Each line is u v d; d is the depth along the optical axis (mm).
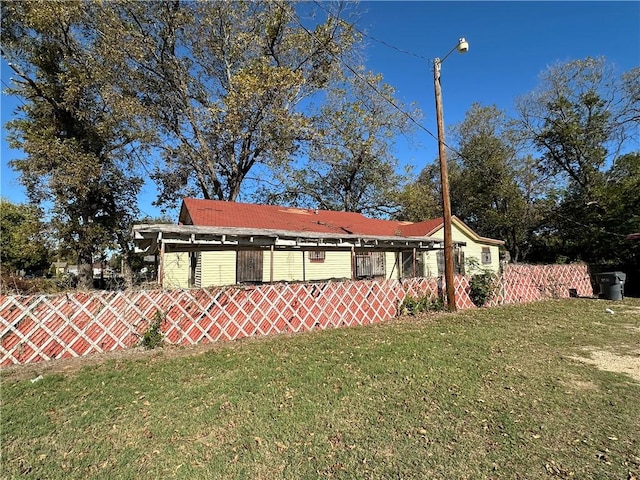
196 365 5312
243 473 2705
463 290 11273
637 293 14984
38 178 16969
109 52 15562
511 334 7270
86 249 18641
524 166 27625
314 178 28359
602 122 21891
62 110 18438
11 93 17609
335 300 8445
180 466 2797
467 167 30453
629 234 15578
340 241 11406
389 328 8047
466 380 4590
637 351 5961
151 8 17188
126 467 2791
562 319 9023
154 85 17812
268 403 3936
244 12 18203
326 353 5949
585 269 15656
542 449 2982
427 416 3594
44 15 14789
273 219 15234
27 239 17812
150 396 4152
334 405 3873
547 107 23859
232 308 7133
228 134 17547
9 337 5453
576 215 21844
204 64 19094
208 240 9391
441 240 13930
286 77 16188
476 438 3168
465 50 9469
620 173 21125
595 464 2770
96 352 5996
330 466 2789
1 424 3482
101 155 19359
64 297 5848
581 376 4723
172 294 6598
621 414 3596
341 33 16891
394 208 29031
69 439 3211
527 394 4125
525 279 13109
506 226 27672
